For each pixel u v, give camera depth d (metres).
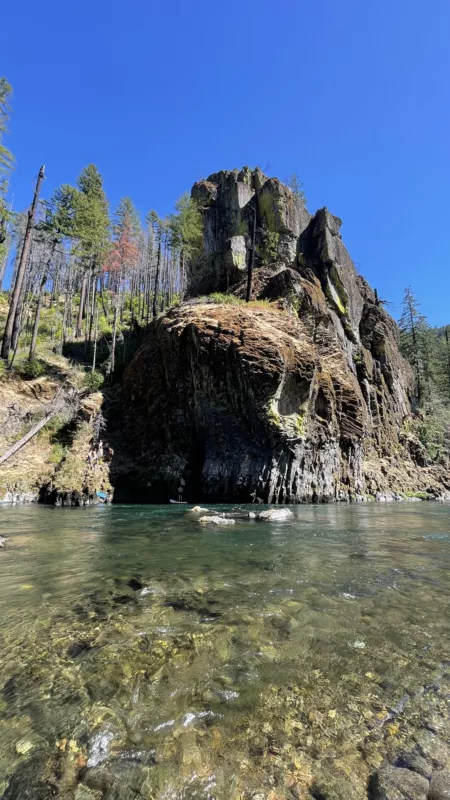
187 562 7.38
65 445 22.14
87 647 3.94
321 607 5.02
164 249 49.31
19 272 25.52
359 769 2.47
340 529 11.83
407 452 38.41
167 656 3.77
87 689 3.25
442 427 44.12
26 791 2.28
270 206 40.75
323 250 39.00
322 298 35.09
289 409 22.36
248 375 21.28
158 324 26.47
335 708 3.03
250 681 3.38
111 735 2.74
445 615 4.79
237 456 21.92
